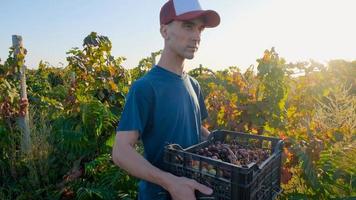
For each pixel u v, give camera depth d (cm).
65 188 385
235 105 365
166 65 180
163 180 147
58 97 707
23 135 437
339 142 289
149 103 169
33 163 410
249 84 407
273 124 345
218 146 172
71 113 438
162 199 171
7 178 426
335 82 396
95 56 523
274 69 349
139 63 698
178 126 180
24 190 399
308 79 401
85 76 507
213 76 471
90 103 419
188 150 169
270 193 168
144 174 151
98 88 493
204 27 179
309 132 311
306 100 393
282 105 350
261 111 350
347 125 298
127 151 157
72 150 416
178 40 171
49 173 416
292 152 288
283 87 352
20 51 457
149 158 180
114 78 547
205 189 139
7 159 434
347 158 262
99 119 410
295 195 270
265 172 157
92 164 376
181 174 154
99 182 366
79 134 410
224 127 367
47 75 1134
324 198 267
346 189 258
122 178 358
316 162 280
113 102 498
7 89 447
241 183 131
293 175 291
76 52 521
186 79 194
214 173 142
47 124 473
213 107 385
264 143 194
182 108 183
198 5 169
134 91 168
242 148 183
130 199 335
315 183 264
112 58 539
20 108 446
